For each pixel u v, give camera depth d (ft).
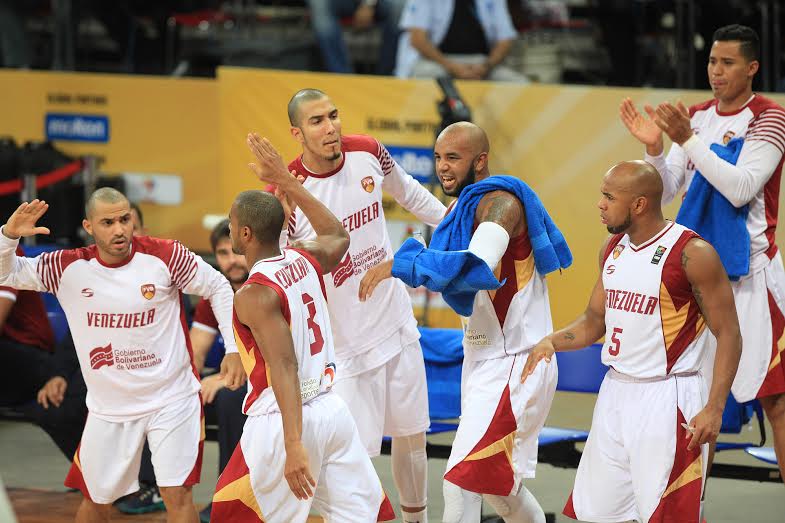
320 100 52.85
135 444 53.78
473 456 49.65
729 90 58.70
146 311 53.16
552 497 69.41
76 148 101.55
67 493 69.97
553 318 86.89
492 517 63.31
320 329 46.62
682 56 106.22
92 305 52.90
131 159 100.73
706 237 58.34
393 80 89.04
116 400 53.62
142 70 118.11
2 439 83.76
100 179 99.50
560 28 116.47
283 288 44.57
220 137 92.32
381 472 75.20
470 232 49.37
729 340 46.16
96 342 53.36
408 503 58.44
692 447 46.47
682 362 47.32
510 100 87.45
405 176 58.70
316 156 53.98
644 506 46.93
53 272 53.01
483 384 50.80
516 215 48.75
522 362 50.62
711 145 58.80
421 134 89.20
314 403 46.06
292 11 123.44
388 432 57.31
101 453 53.93
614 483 48.03
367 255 55.47
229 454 65.41
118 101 100.37
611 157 86.22
